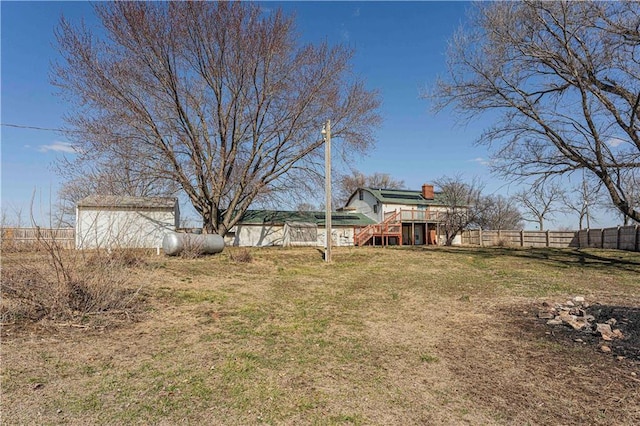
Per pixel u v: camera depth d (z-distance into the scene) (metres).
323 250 20.77
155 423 2.63
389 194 34.06
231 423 2.67
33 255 5.19
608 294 8.08
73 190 16.81
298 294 8.20
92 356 3.91
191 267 11.52
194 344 4.45
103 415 2.71
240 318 5.84
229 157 19.17
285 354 4.22
